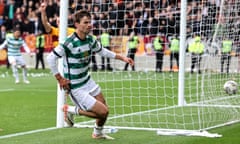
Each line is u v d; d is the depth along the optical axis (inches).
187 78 1478.8
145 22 1208.8
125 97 1087.0
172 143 616.7
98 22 1025.5
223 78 923.4
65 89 608.1
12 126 762.8
